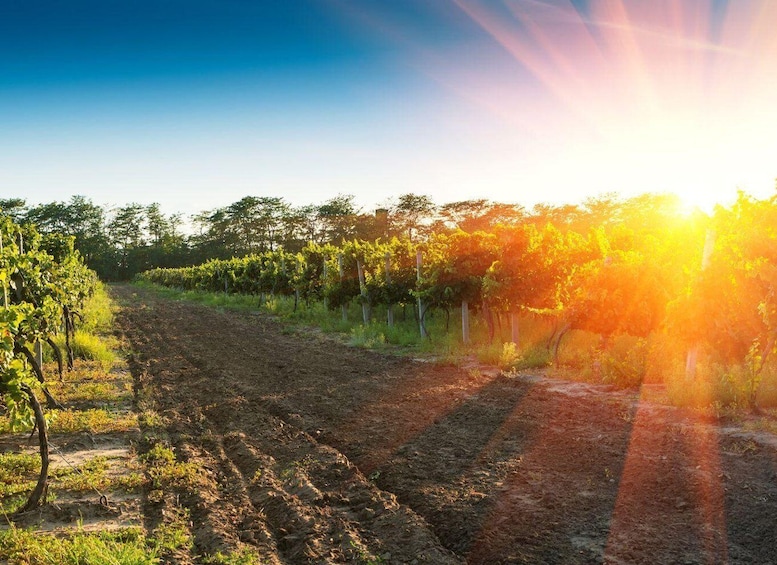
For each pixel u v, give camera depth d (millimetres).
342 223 89500
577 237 16562
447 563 4258
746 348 8883
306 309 26016
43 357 12758
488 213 72812
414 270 18703
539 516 4945
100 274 101875
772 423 7141
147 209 109812
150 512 5332
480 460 6422
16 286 9695
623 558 4211
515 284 13656
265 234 102750
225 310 30344
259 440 7641
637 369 9711
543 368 11500
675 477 5664
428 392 9766
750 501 5059
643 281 10375
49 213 101438
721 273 8734
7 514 5168
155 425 8289
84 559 4234
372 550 4531
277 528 5004
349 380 11180
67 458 6840
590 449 6598
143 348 16594
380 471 6254
